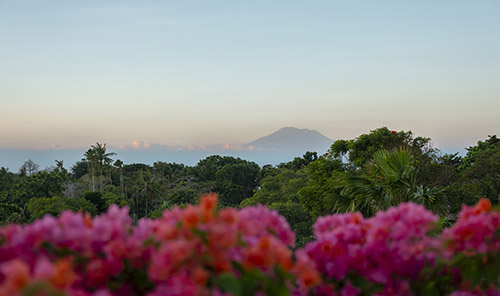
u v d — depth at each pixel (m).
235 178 82.12
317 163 23.61
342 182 11.74
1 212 50.91
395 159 10.92
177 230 1.88
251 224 2.07
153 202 71.56
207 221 1.86
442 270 2.40
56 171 70.75
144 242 1.92
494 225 2.29
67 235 1.94
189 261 1.78
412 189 10.84
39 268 1.49
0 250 1.87
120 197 67.12
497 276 2.22
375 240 2.30
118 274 1.90
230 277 1.68
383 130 22.91
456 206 11.73
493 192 27.00
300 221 34.84
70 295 1.56
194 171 89.12
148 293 1.91
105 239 1.96
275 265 2.04
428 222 2.38
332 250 2.32
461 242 2.32
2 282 1.82
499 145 38.62
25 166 79.44
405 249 2.28
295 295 2.31
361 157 22.72
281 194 51.38
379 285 2.25
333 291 2.28
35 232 1.91
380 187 11.08
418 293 2.34
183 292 1.67
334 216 2.63
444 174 21.97
